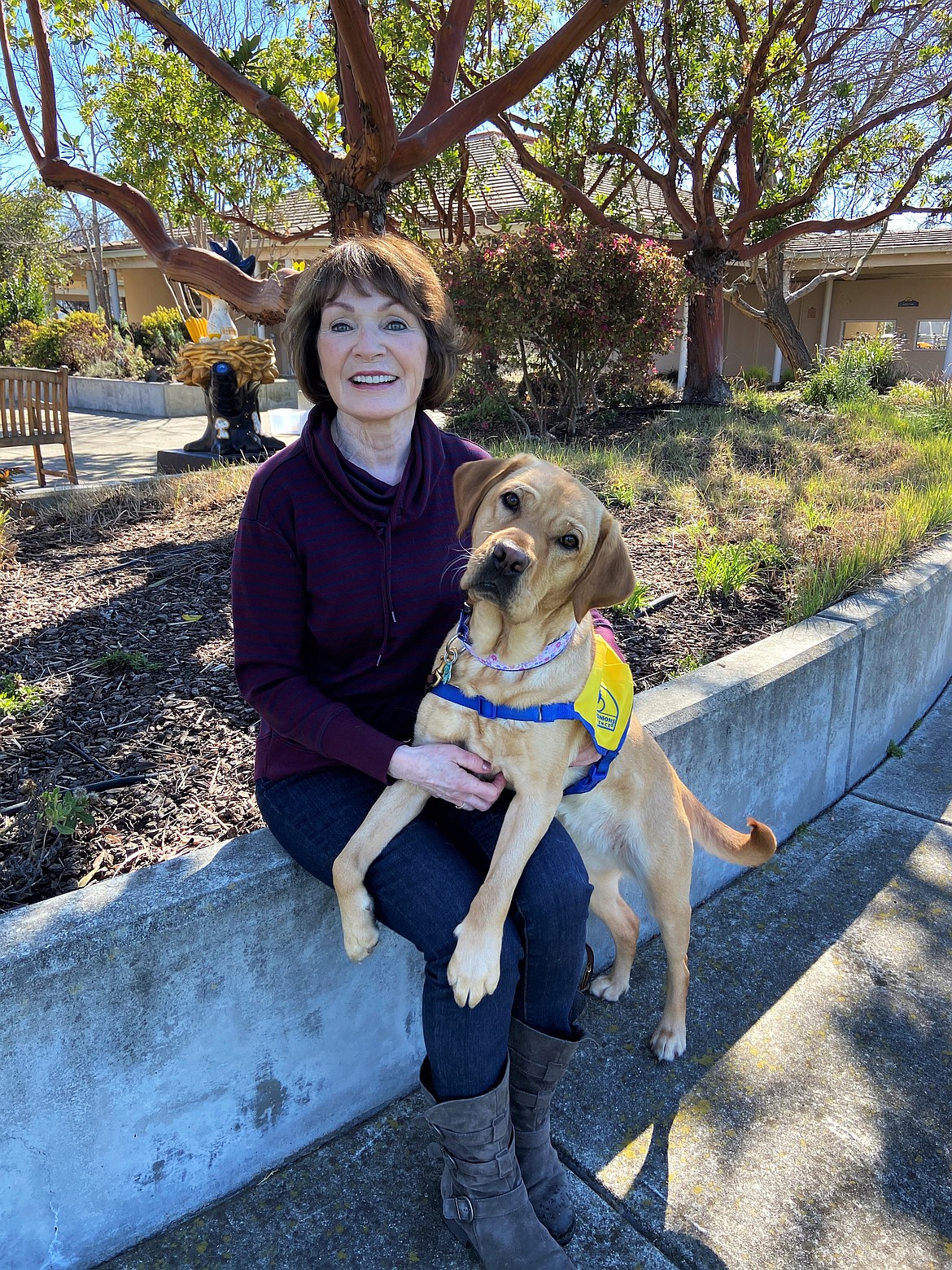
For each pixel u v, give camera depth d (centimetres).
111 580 438
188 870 185
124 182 808
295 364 203
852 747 371
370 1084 218
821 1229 189
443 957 168
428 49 869
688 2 996
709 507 558
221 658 344
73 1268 176
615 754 205
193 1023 179
